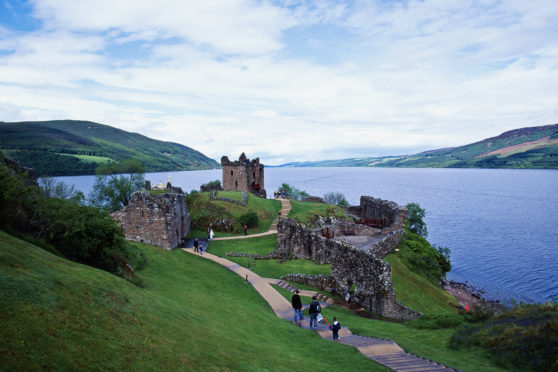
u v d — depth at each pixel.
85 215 25.23
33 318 11.41
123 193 72.69
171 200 47.53
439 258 57.75
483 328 20.78
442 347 20.44
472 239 102.38
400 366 15.99
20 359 9.30
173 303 21.73
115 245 25.44
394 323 28.55
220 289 32.06
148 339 14.07
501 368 15.88
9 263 14.45
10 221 21.61
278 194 109.75
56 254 22.11
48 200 25.05
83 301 14.40
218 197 71.19
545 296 58.28
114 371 10.94
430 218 140.75
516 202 189.00
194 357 14.11
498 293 59.91
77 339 11.62
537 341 16.19
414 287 38.97
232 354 15.80
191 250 47.50
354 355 18.03
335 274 38.00
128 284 20.64
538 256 83.12
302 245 46.59
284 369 15.50
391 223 64.44
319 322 26.88
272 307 30.14
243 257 47.25
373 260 33.38
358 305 34.31
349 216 76.81
